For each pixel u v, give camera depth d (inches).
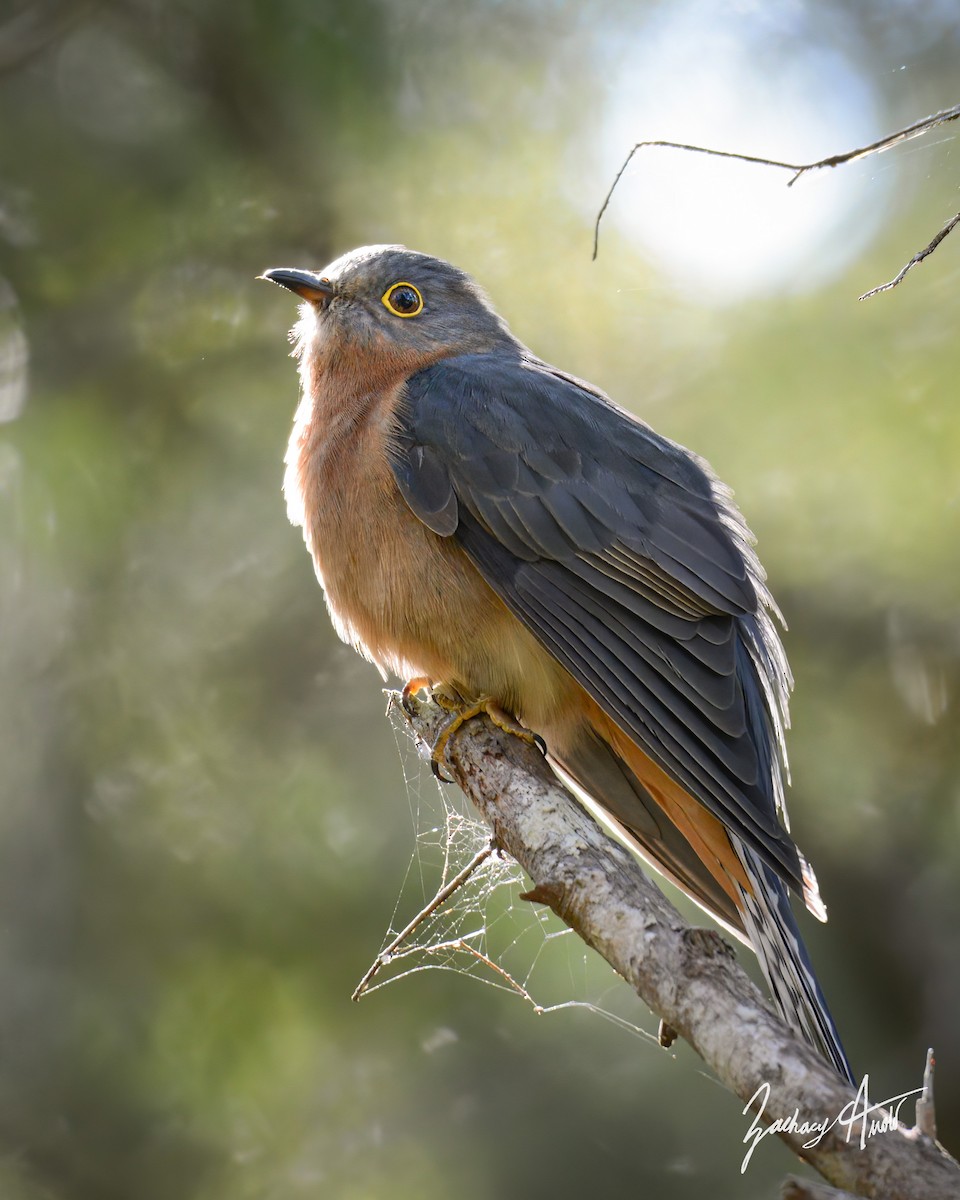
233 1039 417.1
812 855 451.8
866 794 449.7
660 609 323.3
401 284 382.3
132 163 470.0
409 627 336.8
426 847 431.2
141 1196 411.8
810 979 272.5
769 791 318.7
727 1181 403.2
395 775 448.8
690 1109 410.6
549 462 339.3
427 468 338.3
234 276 474.6
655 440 355.9
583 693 325.4
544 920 420.8
